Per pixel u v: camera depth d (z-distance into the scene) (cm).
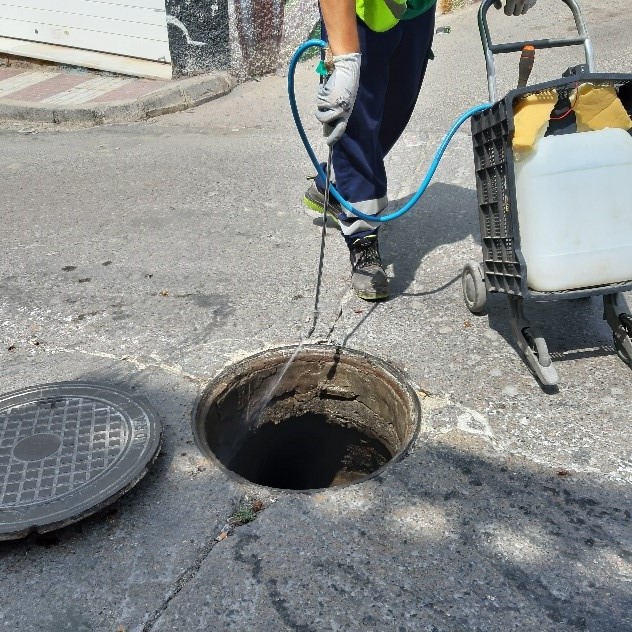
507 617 181
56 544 205
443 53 704
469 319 305
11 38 789
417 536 204
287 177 473
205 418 257
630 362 269
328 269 353
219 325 310
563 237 242
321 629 179
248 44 700
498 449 234
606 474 222
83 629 182
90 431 241
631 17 746
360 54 256
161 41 704
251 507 215
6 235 409
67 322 319
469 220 394
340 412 300
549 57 654
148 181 481
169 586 192
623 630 177
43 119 645
